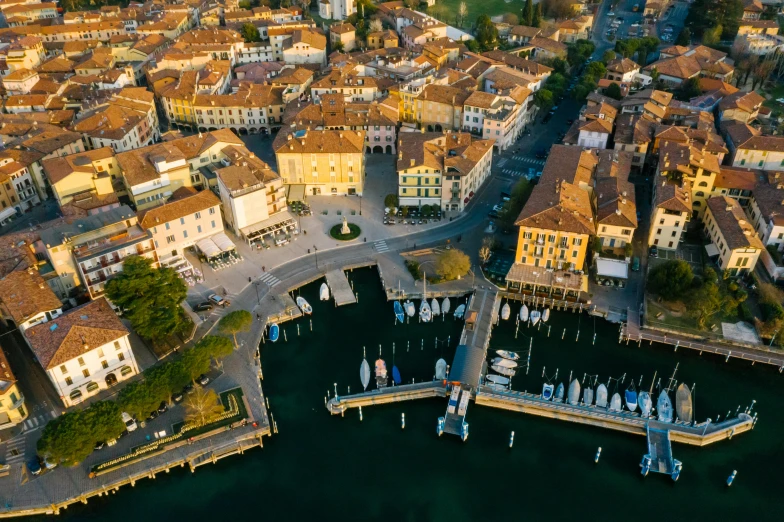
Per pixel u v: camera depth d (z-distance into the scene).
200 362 128.25
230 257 173.62
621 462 122.69
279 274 168.12
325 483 119.06
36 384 134.12
